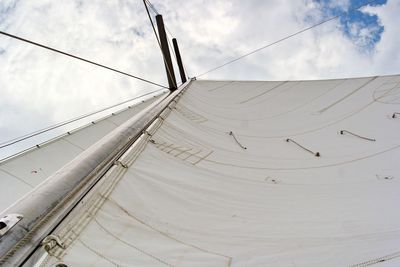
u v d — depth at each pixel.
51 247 1.83
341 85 10.07
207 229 2.79
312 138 6.49
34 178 5.03
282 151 5.82
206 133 6.22
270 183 4.24
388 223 2.90
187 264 2.21
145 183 3.21
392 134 5.91
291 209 3.40
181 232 2.64
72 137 6.14
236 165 4.80
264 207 3.44
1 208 4.55
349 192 3.87
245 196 3.68
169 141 4.86
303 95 9.98
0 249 1.63
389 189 3.82
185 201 3.20
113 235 2.25
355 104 8.09
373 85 9.09
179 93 8.91
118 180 2.97
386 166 4.71
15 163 5.19
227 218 3.06
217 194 3.57
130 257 2.10
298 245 2.59
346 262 2.27
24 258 1.67
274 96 10.40
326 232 2.83
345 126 6.88
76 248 1.96
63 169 2.55
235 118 8.12
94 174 2.74
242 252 2.47
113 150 3.38
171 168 3.93
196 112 7.76
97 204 2.47
